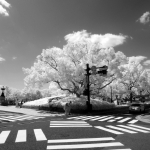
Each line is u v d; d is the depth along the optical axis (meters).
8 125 10.78
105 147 5.88
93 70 20.09
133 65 49.62
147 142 6.66
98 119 14.67
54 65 25.86
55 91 31.22
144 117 15.91
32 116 16.27
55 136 7.57
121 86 49.69
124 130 9.38
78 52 25.95
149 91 60.62
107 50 26.30
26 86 25.92
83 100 25.58
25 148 5.74
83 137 7.42
